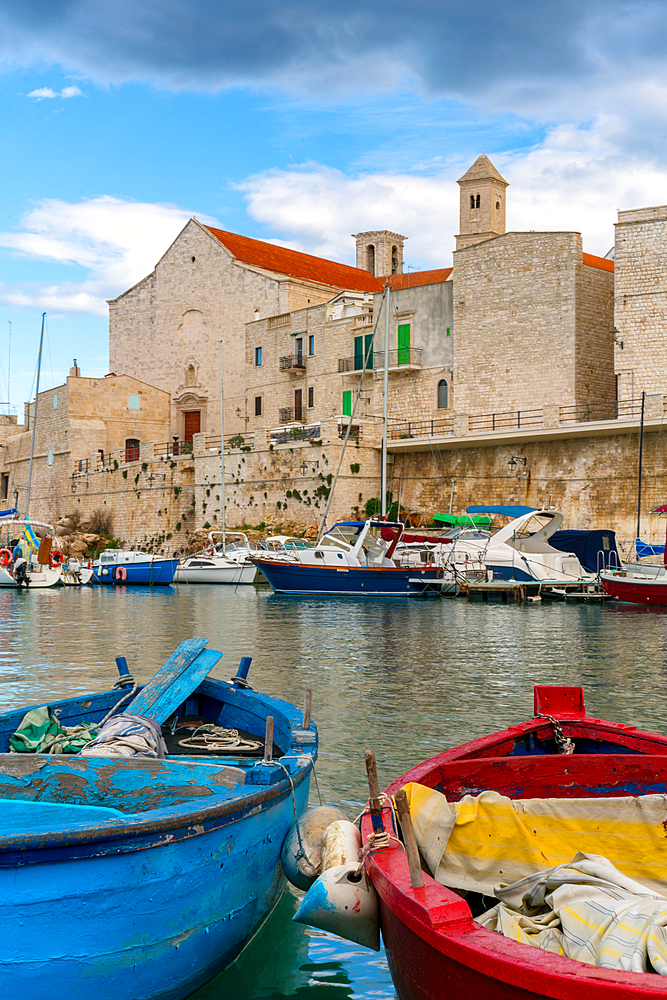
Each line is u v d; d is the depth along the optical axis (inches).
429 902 175.5
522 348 1936.5
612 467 1691.7
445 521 1738.4
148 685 361.7
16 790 248.8
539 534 1578.5
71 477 2805.1
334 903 207.2
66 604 1438.2
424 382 2130.9
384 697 583.8
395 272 3225.9
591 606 1315.2
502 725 500.1
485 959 156.5
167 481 2429.9
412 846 183.2
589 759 269.4
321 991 242.8
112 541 2581.2
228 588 1811.0
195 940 217.5
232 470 2236.7
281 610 1258.0
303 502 2043.6
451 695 591.8
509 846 239.9
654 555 1459.2
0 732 333.1
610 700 581.0
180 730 387.9
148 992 207.6
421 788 237.9
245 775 262.8
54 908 187.9
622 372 1737.2
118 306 3009.4
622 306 1739.7
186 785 250.7
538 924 198.4
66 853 188.4
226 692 396.5
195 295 2790.4
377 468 2053.4
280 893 280.7
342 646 848.3
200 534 2204.7
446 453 1978.3
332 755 435.5
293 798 269.3
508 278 1961.1
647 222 1716.3
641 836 244.5
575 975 147.6
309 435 2055.9
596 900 191.8
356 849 231.6
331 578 1504.7
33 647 860.0
